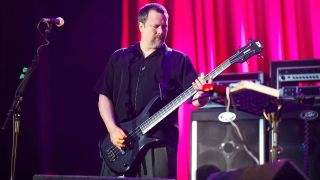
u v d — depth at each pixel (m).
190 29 4.93
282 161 1.87
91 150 4.96
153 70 3.36
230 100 2.56
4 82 4.84
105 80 3.52
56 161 4.96
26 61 4.91
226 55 4.81
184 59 3.40
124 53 3.49
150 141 3.20
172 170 3.19
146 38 3.40
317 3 4.59
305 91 3.68
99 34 5.04
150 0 5.05
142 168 3.23
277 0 4.69
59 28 5.05
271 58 4.67
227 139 3.80
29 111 4.91
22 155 4.84
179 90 3.37
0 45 4.87
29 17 4.96
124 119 3.37
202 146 3.86
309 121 3.61
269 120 2.64
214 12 4.88
